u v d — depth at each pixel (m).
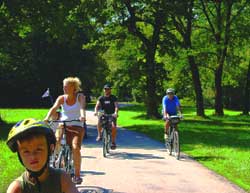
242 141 51.09
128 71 91.81
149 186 24.44
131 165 31.44
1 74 144.38
